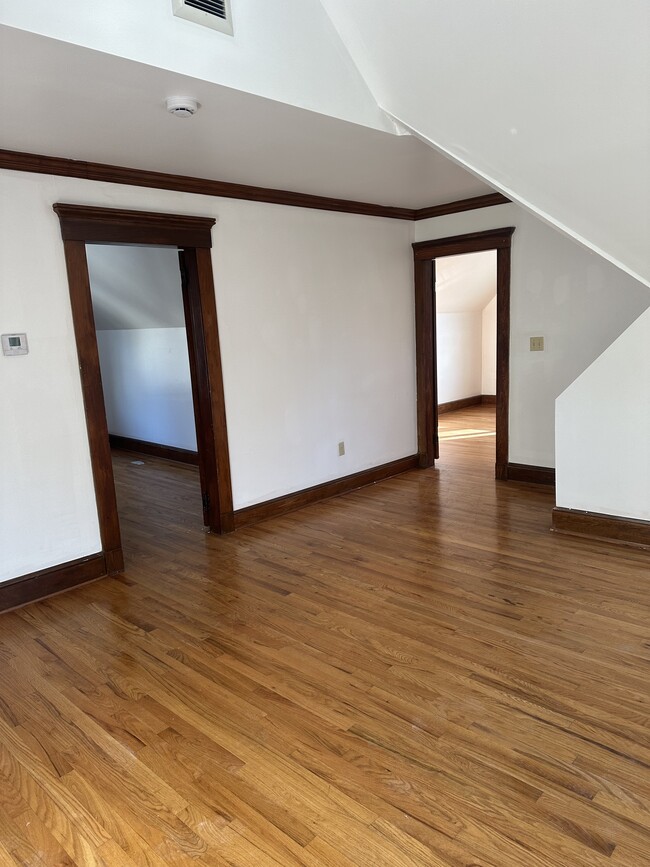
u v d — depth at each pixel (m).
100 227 3.21
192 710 2.19
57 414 3.14
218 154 3.08
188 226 3.59
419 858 1.53
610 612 2.72
